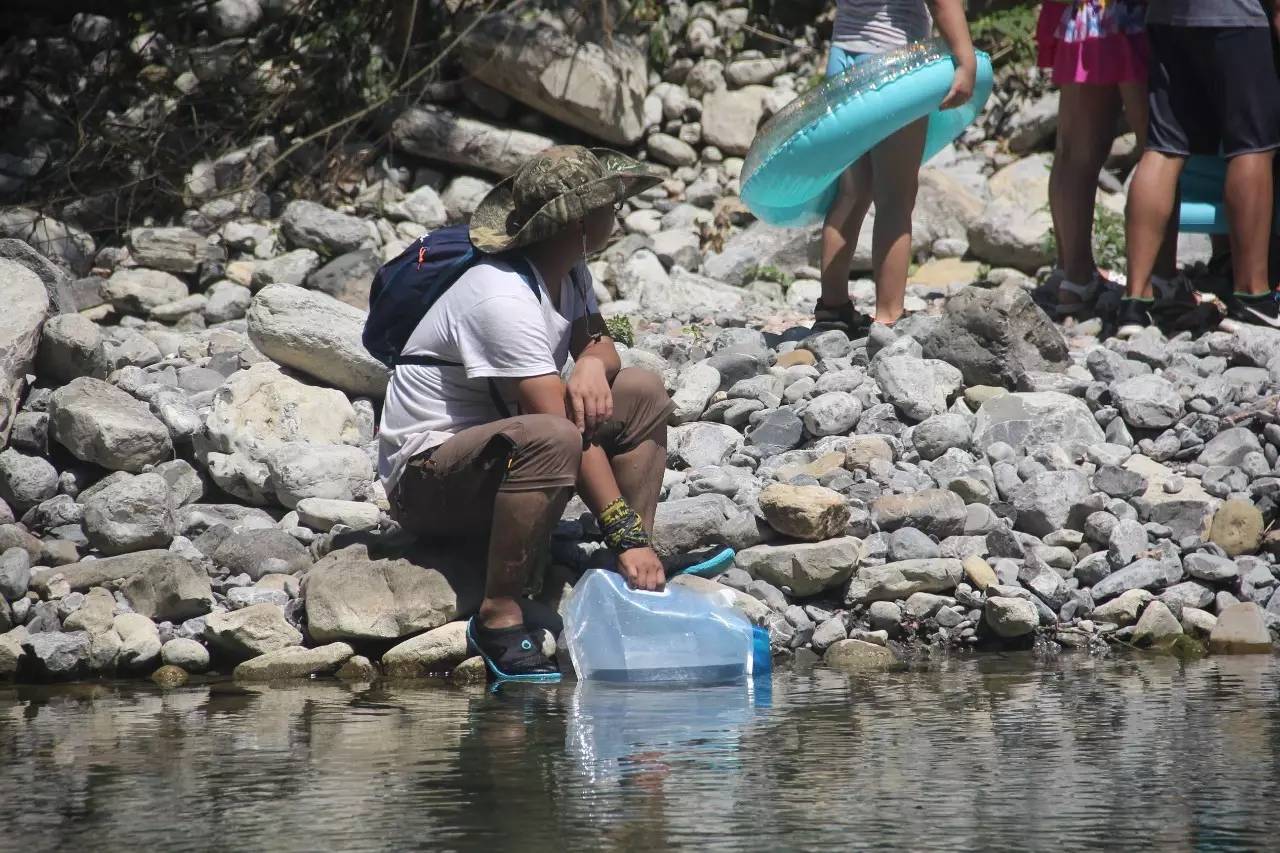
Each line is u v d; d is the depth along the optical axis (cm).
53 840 769
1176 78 2006
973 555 1443
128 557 1380
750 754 937
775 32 3231
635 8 3116
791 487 1426
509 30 2916
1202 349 1914
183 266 2519
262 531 1447
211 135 2942
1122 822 787
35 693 1192
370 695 1160
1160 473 1596
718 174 2978
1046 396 1692
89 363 1742
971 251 2642
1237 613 1356
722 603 1301
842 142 1897
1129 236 2042
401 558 1305
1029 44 3056
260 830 781
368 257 2433
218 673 1277
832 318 2069
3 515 1502
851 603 1395
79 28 3112
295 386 1641
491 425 1214
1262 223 2020
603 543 1397
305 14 3083
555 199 1210
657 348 2005
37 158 2878
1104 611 1375
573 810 812
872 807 815
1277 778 873
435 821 793
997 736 983
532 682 1212
